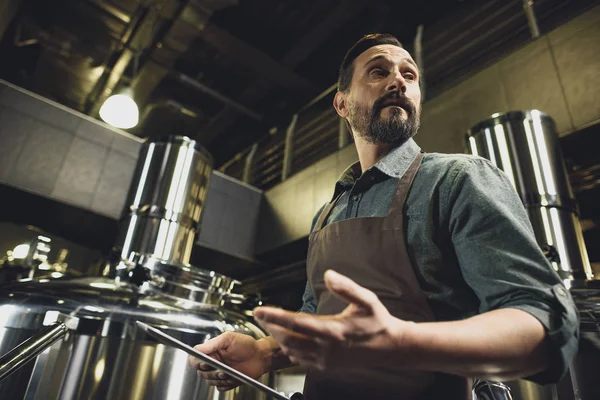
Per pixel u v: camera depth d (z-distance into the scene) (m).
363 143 0.98
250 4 4.64
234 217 4.60
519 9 3.41
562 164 2.30
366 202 0.84
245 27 4.93
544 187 2.18
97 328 1.63
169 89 5.65
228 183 4.71
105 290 1.89
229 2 4.00
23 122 3.49
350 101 1.01
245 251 4.57
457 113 3.10
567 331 0.50
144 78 4.98
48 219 4.14
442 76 3.86
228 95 5.75
